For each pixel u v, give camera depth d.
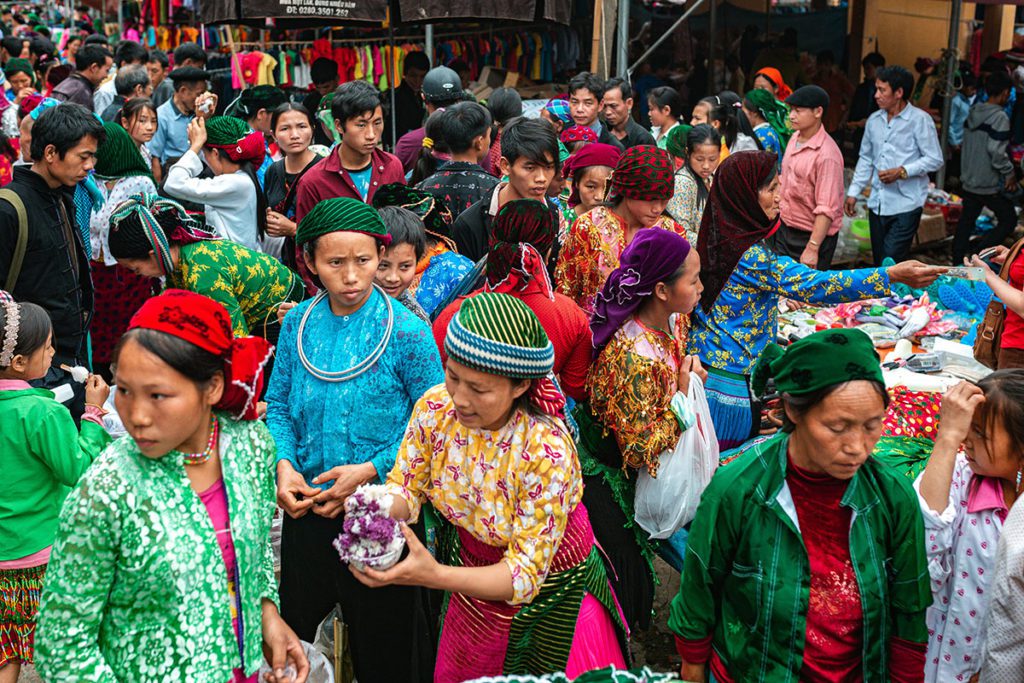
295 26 10.20
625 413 3.50
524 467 2.70
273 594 2.64
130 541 2.26
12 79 11.47
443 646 3.12
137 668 2.32
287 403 3.43
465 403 2.56
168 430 2.23
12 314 3.48
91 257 6.05
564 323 3.54
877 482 2.48
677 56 15.18
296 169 6.76
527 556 2.68
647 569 3.73
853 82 16.50
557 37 12.59
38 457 3.53
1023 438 2.86
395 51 11.49
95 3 17.62
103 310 6.23
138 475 2.27
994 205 10.52
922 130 9.11
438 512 3.15
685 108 15.09
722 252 4.25
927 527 2.98
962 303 6.68
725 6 15.77
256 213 6.24
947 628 3.10
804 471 2.47
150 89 9.26
